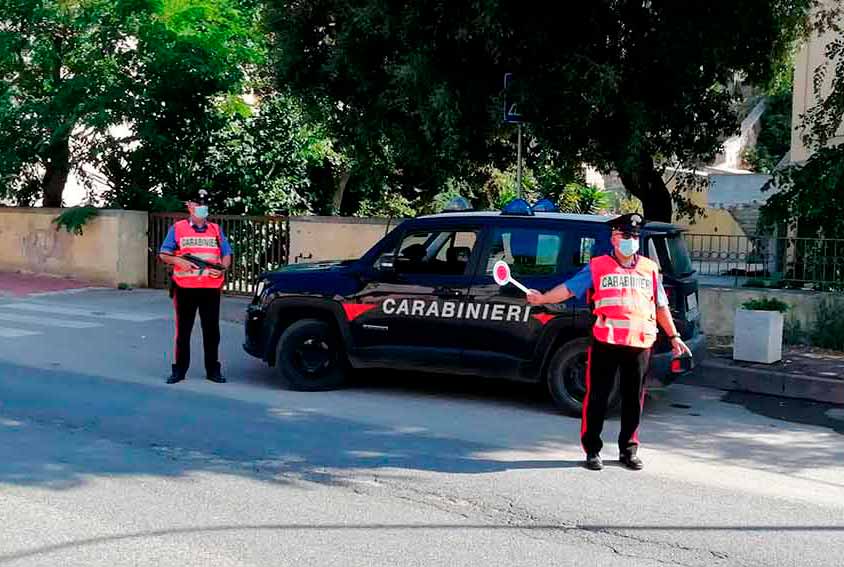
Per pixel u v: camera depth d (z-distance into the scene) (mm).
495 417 8125
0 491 5754
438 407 8461
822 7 13961
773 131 32625
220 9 18484
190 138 19375
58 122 17859
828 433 7977
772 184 12539
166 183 19672
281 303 9102
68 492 5762
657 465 6762
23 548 4820
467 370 8492
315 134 20109
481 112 11781
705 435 7801
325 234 15625
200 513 5426
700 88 12562
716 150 13953
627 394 6609
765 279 11914
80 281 18641
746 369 9758
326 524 5289
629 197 27375
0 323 13156
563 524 5387
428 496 5848
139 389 8914
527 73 11547
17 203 20641
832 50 12953
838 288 11430
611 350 6496
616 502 5820
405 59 11281
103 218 18188
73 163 19250
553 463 6688
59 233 18984
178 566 4613
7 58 18047
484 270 8477
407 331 8664
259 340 9242
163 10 17906
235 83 18875
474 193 22812
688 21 11523
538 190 21969
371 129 12711
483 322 8391
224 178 20781
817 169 11727
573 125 11703
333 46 12422
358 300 8820
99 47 18266
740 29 11844
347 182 23844
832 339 11086
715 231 14930
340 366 9047
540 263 8328
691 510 5703
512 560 4812
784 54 13078
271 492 5859
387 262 8648
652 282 6629
